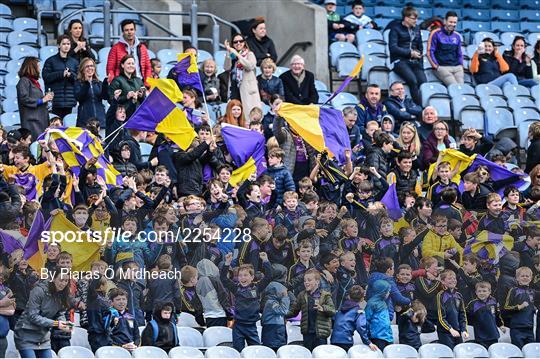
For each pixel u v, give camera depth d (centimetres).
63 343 3506
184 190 3994
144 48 4544
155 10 5428
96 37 5216
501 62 5341
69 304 3491
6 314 3425
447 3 6056
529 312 3869
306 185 3978
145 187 3916
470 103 5094
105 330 3519
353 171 4106
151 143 4444
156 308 3569
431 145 4416
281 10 5491
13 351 3472
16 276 3447
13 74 4916
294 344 3719
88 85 4334
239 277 3653
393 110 4853
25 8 5509
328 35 5425
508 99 5169
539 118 5128
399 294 3762
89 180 3731
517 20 6091
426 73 5247
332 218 3719
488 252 3838
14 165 3816
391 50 5141
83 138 3859
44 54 5012
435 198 4097
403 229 3766
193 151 3988
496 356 3809
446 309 3800
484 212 3841
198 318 3672
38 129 4309
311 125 4212
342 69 5269
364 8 5900
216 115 4641
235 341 3641
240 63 4591
